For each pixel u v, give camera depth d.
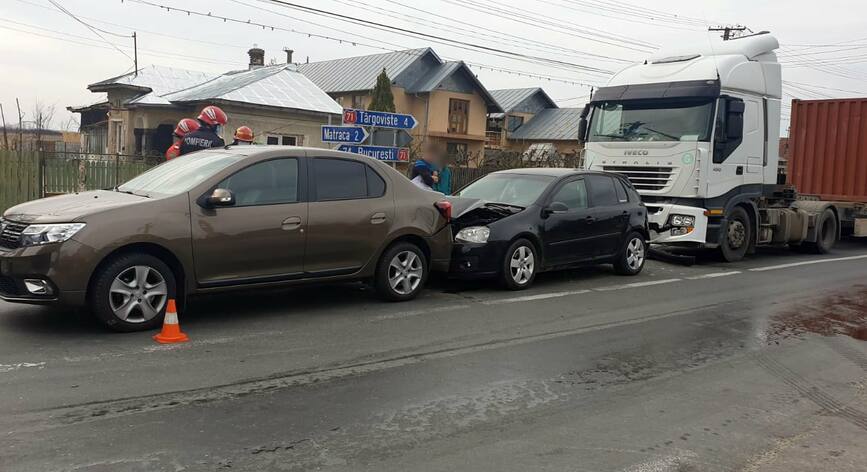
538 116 53.53
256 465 3.87
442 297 8.60
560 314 7.97
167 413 4.56
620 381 5.66
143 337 6.20
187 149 10.70
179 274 6.47
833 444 4.58
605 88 13.15
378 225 7.70
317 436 4.31
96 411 4.53
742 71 12.34
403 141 13.74
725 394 5.46
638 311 8.33
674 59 12.80
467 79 42.94
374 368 5.70
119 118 31.48
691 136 11.83
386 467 3.92
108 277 6.07
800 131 17.05
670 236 12.09
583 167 13.50
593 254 10.16
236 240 6.66
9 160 14.56
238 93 25.81
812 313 8.60
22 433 4.15
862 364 6.48
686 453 4.30
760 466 4.18
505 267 8.98
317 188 7.31
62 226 5.92
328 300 8.13
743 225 13.05
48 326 6.44
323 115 27.16
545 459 4.11
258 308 7.61
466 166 19.75
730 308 8.74
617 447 4.34
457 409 4.87
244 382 5.22
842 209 15.89
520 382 5.52
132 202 6.30
